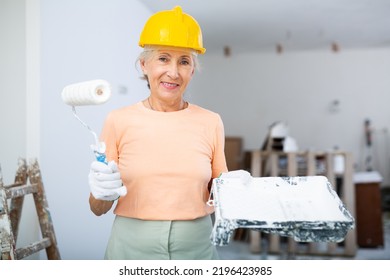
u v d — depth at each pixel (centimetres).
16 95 229
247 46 656
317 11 457
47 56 233
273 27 531
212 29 540
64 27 251
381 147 681
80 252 271
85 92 106
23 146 228
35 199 178
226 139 662
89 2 283
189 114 132
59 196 244
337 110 690
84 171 277
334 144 692
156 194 125
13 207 178
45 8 230
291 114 703
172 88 126
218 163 138
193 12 456
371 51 680
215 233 101
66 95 114
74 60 263
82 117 272
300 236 102
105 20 312
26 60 225
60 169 246
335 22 507
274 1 418
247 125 713
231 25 518
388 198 632
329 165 400
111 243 133
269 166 432
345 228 99
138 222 128
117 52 338
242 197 114
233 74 714
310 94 697
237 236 455
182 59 125
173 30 120
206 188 134
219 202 110
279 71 704
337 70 689
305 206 112
